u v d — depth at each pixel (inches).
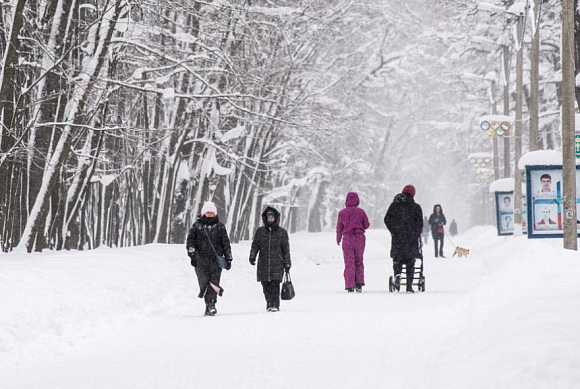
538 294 962.1
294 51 3058.6
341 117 3120.1
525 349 609.0
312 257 3065.9
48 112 1806.1
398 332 941.8
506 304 953.5
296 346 860.6
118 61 2133.4
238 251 2427.4
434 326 979.9
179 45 2396.7
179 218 2817.4
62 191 2075.5
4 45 1748.3
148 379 701.9
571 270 1250.0
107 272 1409.9
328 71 3873.0
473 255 2999.5
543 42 4293.8
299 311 1230.3
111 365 788.0
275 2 3004.4
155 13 2055.9
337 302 1358.3
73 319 1045.2
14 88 1738.4
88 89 1761.8
